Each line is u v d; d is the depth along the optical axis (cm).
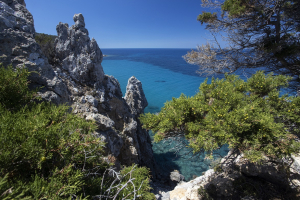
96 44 1231
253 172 781
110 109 1322
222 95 622
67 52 1188
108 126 1080
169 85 5559
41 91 712
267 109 572
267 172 745
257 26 996
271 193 719
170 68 8988
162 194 1420
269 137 491
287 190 696
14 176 283
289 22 943
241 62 1111
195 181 1091
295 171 704
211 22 1091
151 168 1841
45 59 765
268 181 775
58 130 359
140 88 2156
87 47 1195
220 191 786
